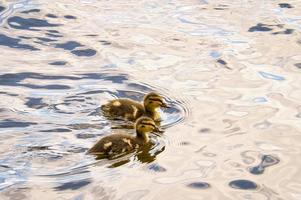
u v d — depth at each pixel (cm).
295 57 1852
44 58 1834
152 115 1505
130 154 1333
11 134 1388
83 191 1190
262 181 1254
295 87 1669
